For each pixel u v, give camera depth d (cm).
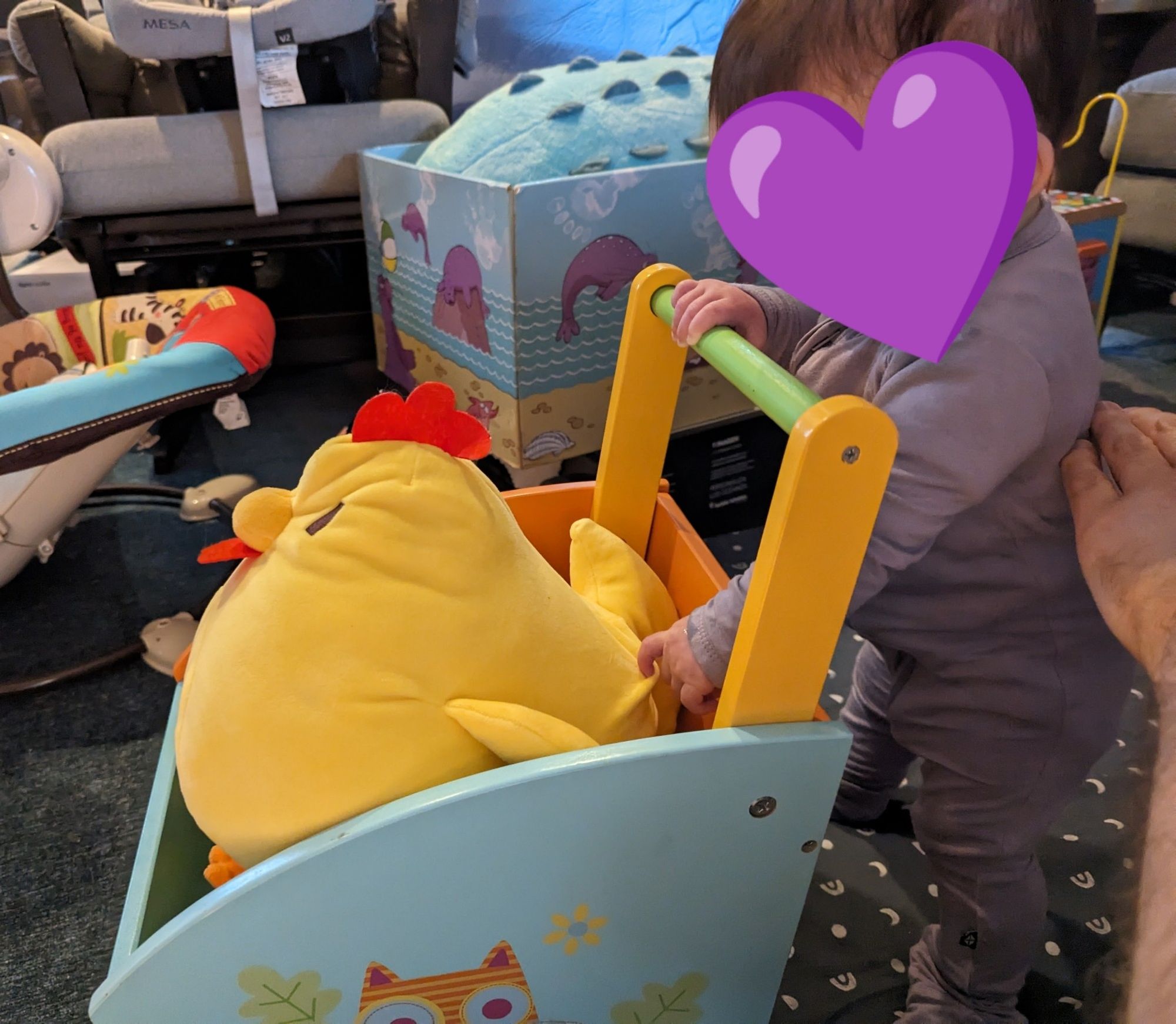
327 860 51
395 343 158
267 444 173
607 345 119
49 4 164
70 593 131
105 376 99
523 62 182
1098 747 65
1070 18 50
